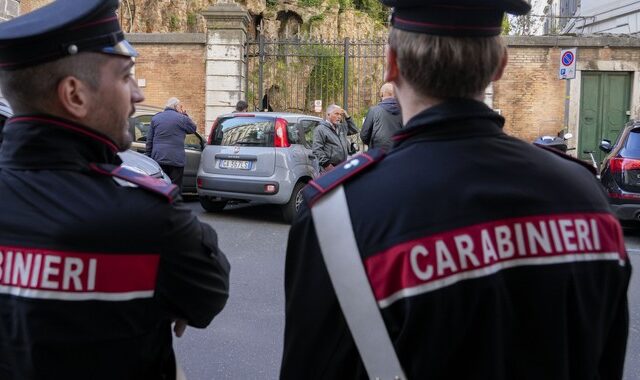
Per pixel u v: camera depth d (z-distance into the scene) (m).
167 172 9.14
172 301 1.41
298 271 1.28
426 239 1.14
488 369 1.13
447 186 1.17
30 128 1.36
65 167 1.35
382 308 1.15
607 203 1.29
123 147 1.54
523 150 1.27
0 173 1.38
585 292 1.18
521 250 1.16
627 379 3.76
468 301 1.13
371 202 1.20
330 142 8.28
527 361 1.15
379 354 1.16
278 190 8.29
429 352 1.13
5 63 1.34
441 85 1.25
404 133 1.29
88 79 1.37
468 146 1.22
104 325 1.30
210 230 1.55
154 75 14.70
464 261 1.13
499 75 1.33
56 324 1.28
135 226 1.32
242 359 3.96
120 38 1.44
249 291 5.38
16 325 1.30
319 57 17.61
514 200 1.17
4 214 1.32
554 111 14.43
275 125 8.45
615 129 14.49
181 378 1.53
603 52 14.27
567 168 1.28
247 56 14.92
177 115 9.09
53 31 1.30
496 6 1.21
